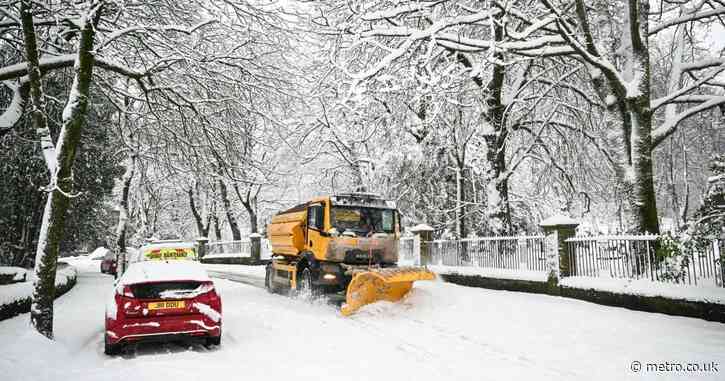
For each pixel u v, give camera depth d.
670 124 12.12
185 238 49.00
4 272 12.26
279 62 15.15
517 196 22.59
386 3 13.63
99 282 19.36
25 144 16.08
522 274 12.01
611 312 9.05
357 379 5.66
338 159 26.47
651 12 13.47
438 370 6.08
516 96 16.69
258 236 29.39
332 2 15.41
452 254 15.36
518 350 7.04
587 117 19.06
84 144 18.11
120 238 18.27
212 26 13.62
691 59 15.87
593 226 23.77
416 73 11.91
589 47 11.60
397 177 20.22
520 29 16.47
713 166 14.11
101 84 13.38
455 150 19.19
